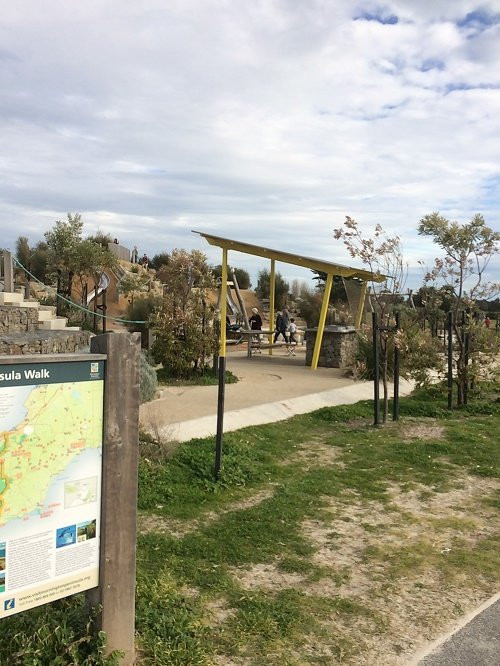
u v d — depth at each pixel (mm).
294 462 7004
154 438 6688
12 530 2568
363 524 5156
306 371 14500
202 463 6344
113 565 2879
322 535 4895
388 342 10156
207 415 8570
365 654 3215
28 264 33594
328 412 9602
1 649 2809
